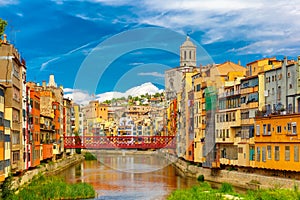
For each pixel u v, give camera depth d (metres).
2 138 46.50
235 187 53.03
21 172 56.72
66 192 43.88
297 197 35.50
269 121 52.06
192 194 38.22
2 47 53.19
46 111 90.62
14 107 53.88
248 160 56.72
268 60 66.75
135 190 50.66
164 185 55.22
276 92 56.50
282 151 49.22
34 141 68.88
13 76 53.69
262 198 35.94
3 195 38.84
